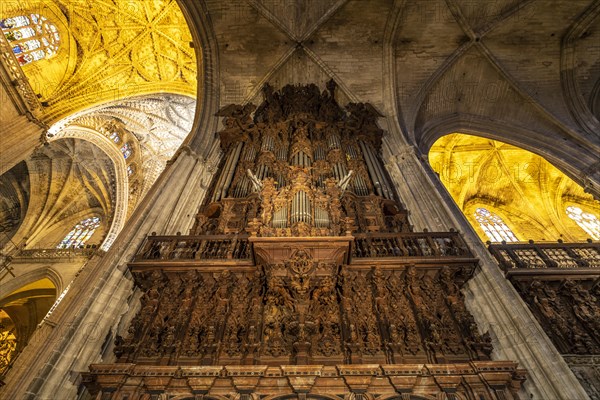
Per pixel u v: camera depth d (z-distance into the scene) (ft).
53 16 59.00
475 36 49.39
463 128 52.70
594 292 23.48
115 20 62.85
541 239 63.46
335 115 46.09
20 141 48.57
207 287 21.67
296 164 35.14
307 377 16.37
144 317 19.69
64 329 18.19
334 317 19.94
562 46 49.78
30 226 74.74
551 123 48.44
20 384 22.95
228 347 18.47
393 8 48.70
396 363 17.95
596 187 40.78
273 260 20.61
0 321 70.38
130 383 16.16
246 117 45.80
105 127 76.43
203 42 50.96
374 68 51.96
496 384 16.40
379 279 21.84
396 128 45.34
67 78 61.98
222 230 28.27
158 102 78.54
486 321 20.93
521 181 68.80
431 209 31.30
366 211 30.58
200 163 38.32
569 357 19.43
